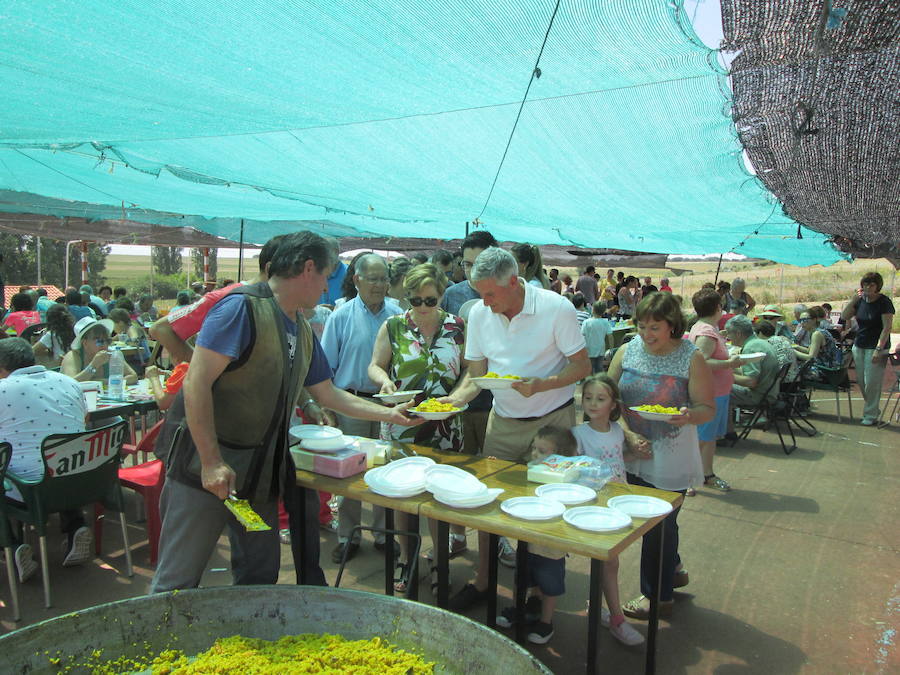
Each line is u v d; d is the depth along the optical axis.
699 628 3.31
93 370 5.68
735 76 3.48
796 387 7.70
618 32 2.87
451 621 1.97
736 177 5.47
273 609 2.14
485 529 2.33
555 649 3.09
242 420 2.42
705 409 3.11
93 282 31.41
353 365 3.98
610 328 10.01
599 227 8.40
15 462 3.55
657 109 3.89
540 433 3.13
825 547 4.41
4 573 3.84
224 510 2.47
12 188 7.86
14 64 2.87
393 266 5.10
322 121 3.89
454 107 3.71
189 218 11.88
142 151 4.75
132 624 2.00
